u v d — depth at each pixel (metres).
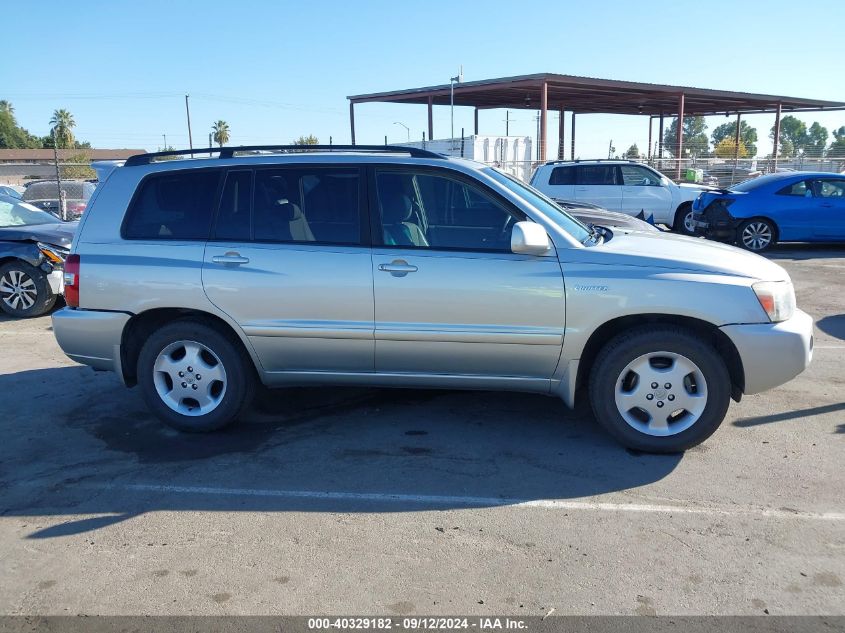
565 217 4.96
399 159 4.64
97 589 3.15
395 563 3.31
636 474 4.22
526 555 3.37
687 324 4.42
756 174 28.12
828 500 3.87
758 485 4.05
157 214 4.82
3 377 6.25
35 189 19.03
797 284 10.61
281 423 5.12
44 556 3.42
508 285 4.37
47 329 8.22
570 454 4.52
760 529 3.58
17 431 4.99
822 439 4.71
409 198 4.60
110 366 4.89
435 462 4.43
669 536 3.52
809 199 14.06
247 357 4.83
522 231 4.20
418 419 5.16
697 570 3.23
